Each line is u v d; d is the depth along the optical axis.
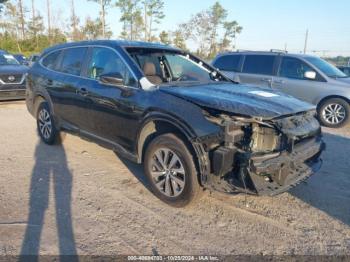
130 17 47.94
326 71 8.29
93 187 4.07
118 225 3.22
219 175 3.13
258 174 3.09
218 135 3.10
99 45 4.66
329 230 3.24
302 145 3.50
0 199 3.67
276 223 3.35
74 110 4.89
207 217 3.43
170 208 3.60
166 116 3.46
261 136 3.17
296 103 3.69
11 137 6.32
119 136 4.17
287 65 8.47
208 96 3.48
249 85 4.64
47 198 3.74
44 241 2.91
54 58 5.55
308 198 3.93
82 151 5.48
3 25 49.38
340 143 6.50
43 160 5.01
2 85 9.45
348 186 4.30
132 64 4.11
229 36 54.19
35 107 5.91
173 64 4.89
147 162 3.80
